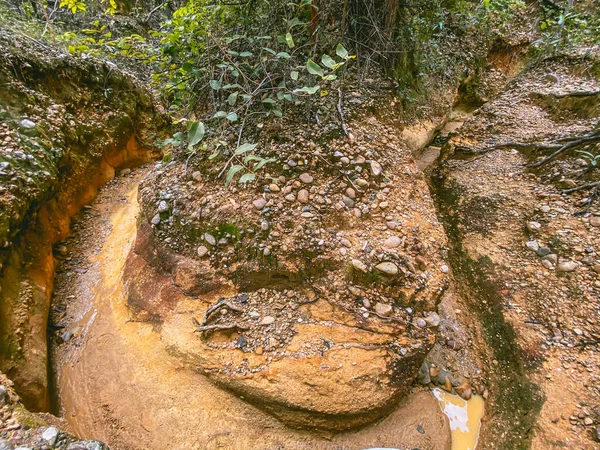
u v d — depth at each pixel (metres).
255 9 3.05
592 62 4.98
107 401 2.36
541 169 3.80
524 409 2.24
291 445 2.19
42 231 3.19
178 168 3.01
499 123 4.80
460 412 2.48
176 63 3.06
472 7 6.11
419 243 2.58
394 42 4.05
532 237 3.19
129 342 2.64
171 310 2.63
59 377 2.54
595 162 3.27
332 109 3.05
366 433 2.26
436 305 2.46
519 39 6.62
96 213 4.03
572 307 2.61
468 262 3.37
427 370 2.65
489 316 2.89
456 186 4.14
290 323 2.41
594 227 2.99
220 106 2.94
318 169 2.76
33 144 3.18
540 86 5.12
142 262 2.92
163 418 2.24
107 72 4.69
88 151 4.19
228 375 2.27
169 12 6.79
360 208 2.70
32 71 3.65
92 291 3.14
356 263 2.38
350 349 2.28
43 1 4.32
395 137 3.38
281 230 2.51
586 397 2.15
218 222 2.60
